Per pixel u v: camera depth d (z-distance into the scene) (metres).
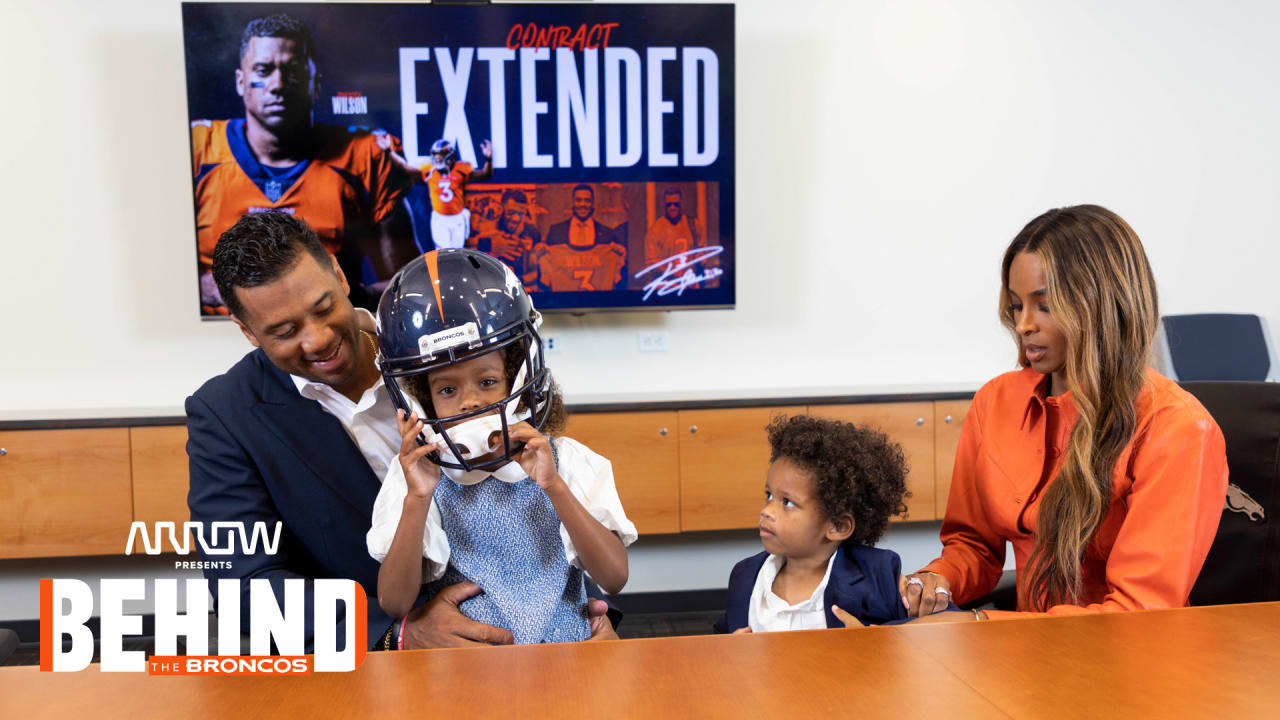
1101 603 1.16
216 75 2.91
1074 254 1.17
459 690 0.69
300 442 1.30
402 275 1.05
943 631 0.82
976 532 1.47
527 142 3.07
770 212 3.33
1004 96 3.39
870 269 3.40
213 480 1.31
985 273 3.45
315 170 2.98
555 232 3.12
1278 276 3.57
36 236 3.04
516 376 1.07
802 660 0.75
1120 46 3.42
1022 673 0.72
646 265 3.17
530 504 1.17
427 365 1.01
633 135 3.11
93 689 0.71
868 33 3.31
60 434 2.75
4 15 2.96
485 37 3.01
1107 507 1.19
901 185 3.38
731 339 3.37
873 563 1.28
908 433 3.08
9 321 3.05
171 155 3.06
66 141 3.02
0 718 0.65
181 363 3.13
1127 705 0.65
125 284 3.09
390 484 1.15
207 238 2.96
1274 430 1.31
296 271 1.14
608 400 3.08
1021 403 1.36
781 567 1.38
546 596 1.14
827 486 1.25
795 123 3.31
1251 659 0.74
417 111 3.01
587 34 3.04
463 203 3.06
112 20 3.00
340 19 2.94
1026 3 3.36
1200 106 3.47
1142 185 3.49
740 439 3.00
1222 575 1.32
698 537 3.29
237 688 0.71
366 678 0.72
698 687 0.69
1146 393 1.19
